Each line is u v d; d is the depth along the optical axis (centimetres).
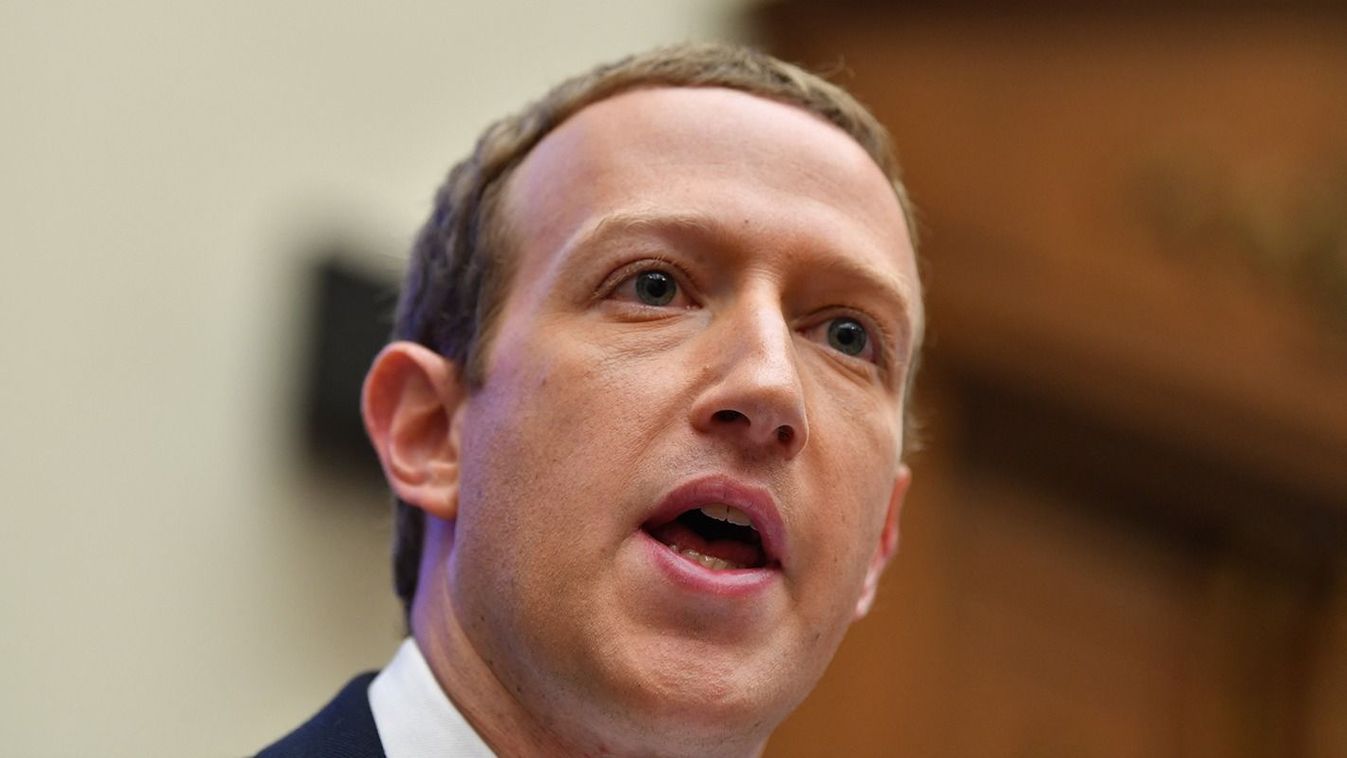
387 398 190
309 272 329
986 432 395
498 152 193
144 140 319
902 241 188
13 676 285
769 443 163
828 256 175
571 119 189
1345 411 411
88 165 312
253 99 332
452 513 181
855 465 173
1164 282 402
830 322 179
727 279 173
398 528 197
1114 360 396
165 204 318
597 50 373
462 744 170
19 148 306
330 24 345
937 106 391
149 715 296
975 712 379
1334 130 411
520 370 172
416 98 353
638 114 183
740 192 175
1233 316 407
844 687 371
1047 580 393
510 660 166
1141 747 392
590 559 161
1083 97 401
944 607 382
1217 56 409
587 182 179
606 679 158
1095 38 404
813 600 167
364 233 337
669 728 158
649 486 161
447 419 186
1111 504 403
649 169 177
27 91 309
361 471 329
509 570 164
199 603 305
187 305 317
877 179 188
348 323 329
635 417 164
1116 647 395
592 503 162
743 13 384
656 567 160
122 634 297
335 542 323
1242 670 404
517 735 170
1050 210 396
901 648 377
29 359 299
